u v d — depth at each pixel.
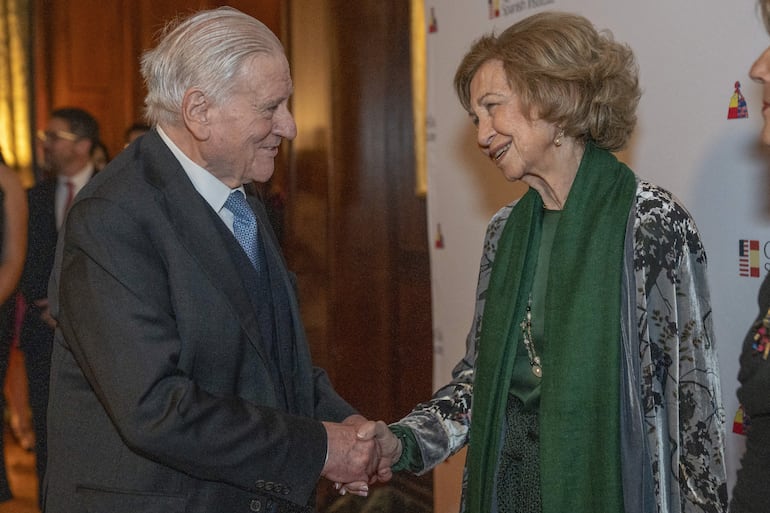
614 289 1.61
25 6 5.21
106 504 1.54
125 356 1.48
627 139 1.70
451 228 3.07
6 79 5.23
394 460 1.83
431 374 3.82
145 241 1.54
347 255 4.02
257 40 1.60
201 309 1.56
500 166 1.72
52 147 3.72
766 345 1.25
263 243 1.79
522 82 1.59
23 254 3.61
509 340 1.78
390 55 3.86
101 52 5.35
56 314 1.62
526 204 1.82
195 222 1.59
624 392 1.60
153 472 1.54
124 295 1.50
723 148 2.12
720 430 1.59
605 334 1.61
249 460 1.54
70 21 5.31
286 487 1.59
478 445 1.80
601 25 2.40
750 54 2.04
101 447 1.56
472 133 2.95
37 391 3.66
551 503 1.63
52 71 5.32
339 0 3.89
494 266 1.85
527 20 1.66
